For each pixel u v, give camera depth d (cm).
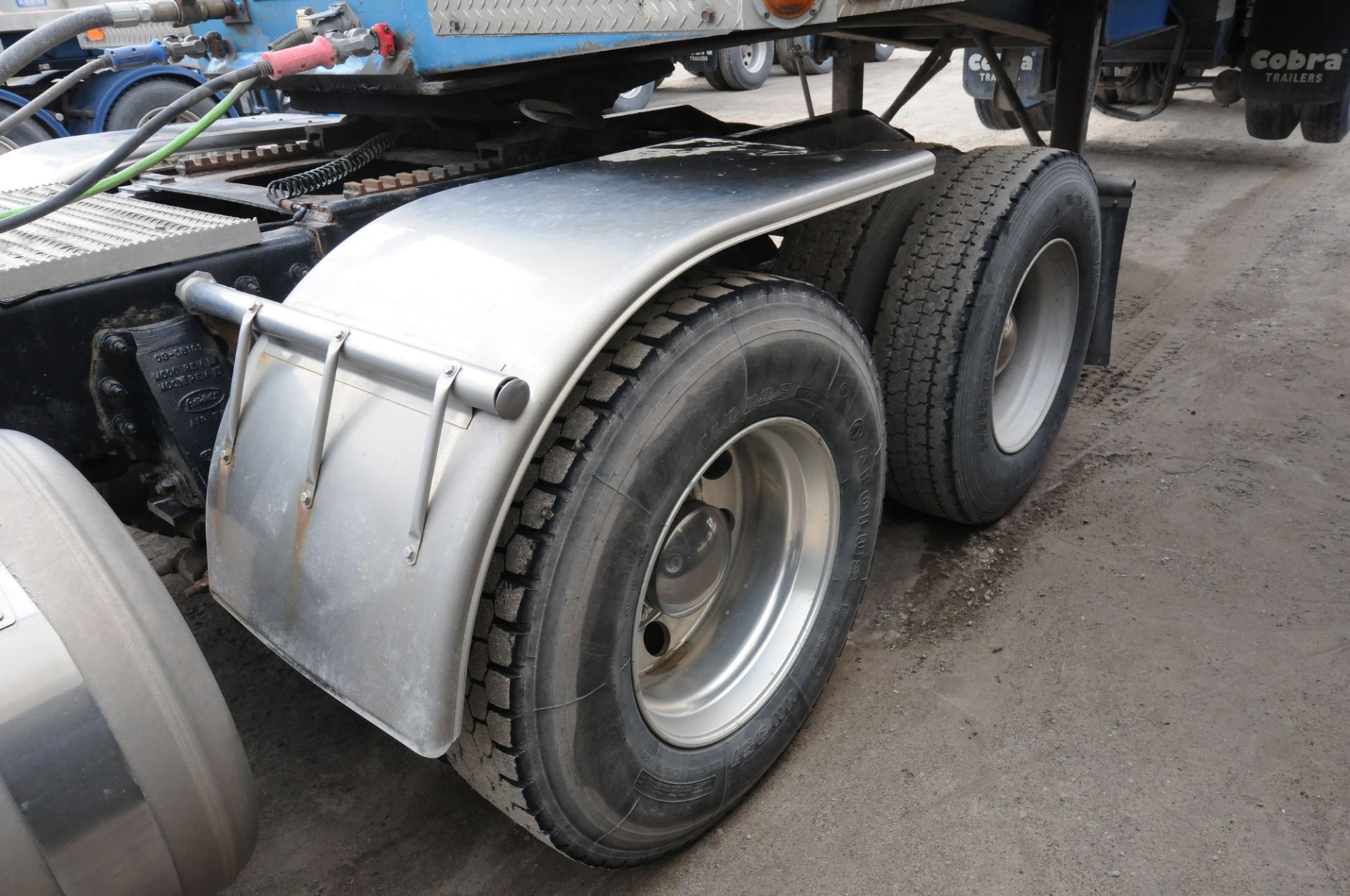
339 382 151
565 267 146
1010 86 367
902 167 195
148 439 170
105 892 127
